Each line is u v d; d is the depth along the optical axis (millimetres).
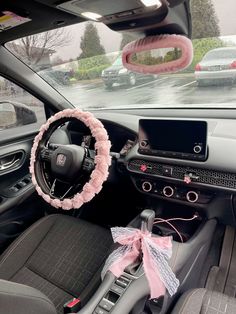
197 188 1433
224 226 1908
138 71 1172
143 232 1140
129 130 1728
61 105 2135
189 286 1420
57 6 1134
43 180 1178
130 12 1070
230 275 1706
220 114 1733
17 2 1176
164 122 1401
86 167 1098
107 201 2008
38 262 1406
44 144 1211
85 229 1565
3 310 640
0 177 1847
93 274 1310
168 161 1462
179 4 1037
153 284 1026
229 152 1345
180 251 1229
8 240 1856
